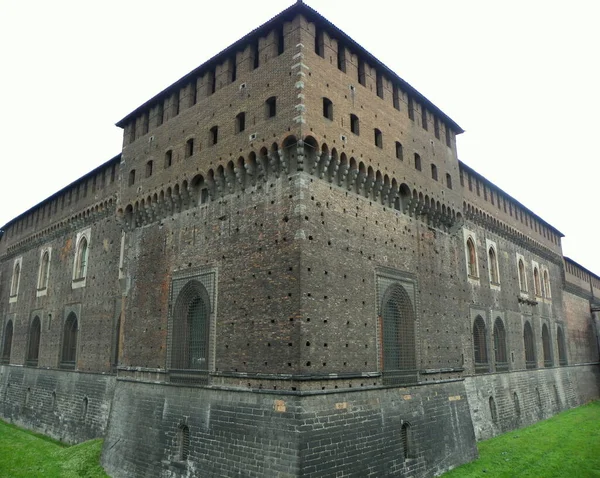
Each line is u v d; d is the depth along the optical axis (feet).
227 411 76.74
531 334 160.45
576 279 221.66
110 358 119.14
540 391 155.94
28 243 174.50
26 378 155.43
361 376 79.30
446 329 106.11
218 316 83.97
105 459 96.94
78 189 148.36
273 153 80.28
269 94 83.51
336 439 71.20
